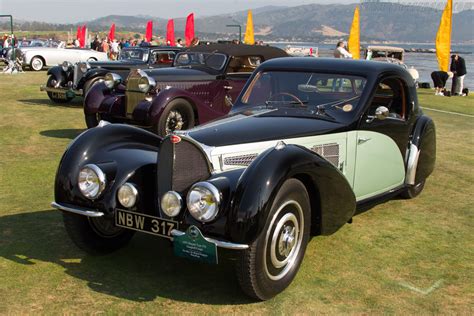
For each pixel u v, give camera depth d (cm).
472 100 1645
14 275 367
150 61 1321
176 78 848
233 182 328
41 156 724
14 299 333
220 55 908
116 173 373
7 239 431
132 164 379
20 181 600
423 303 342
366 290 359
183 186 346
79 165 380
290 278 351
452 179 665
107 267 386
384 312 329
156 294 346
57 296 339
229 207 317
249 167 324
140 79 796
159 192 356
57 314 317
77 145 386
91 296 340
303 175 354
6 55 2439
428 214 527
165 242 436
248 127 393
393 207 547
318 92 459
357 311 330
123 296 342
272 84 476
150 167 382
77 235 388
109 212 366
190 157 347
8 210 502
